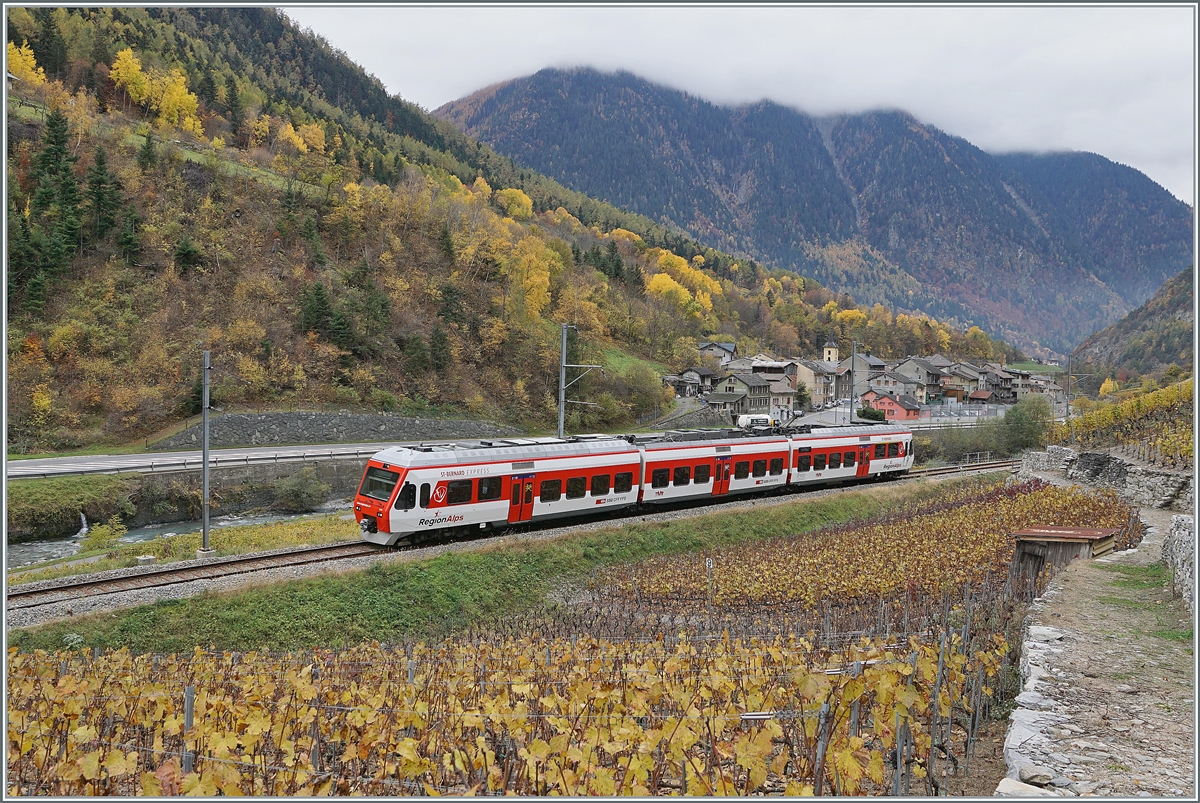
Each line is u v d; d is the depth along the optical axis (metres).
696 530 28.56
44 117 74.19
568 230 162.75
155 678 12.20
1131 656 11.62
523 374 73.38
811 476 35.69
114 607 16.89
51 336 52.09
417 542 22.89
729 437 32.69
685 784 8.41
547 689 10.13
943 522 28.94
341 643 18.16
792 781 7.80
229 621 17.58
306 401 57.16
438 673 10.95
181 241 63.47
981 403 114.88
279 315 62.53
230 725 9.23
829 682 8.43
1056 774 7.57
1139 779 7.47
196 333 57.34
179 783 7.59
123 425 49.19
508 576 22.42
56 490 35.38
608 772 7.30
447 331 72.44
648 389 80.50
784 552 25.78
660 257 154.62
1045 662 11.30
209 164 77.25
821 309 190.00
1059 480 41.00
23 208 62.62
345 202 82.50
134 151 75.31
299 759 8.34
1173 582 15.82
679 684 9.39
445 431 61.22
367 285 70.19
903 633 14.76
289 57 174.00
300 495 42.34
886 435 39.62
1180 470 31.81
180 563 19.84
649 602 22.41
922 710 9.49
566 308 95.19
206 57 126.12
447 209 91.44
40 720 8.95
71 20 96.31
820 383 107.00
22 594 17.19
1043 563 20.89
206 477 23.78
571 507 26.16
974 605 16.11
